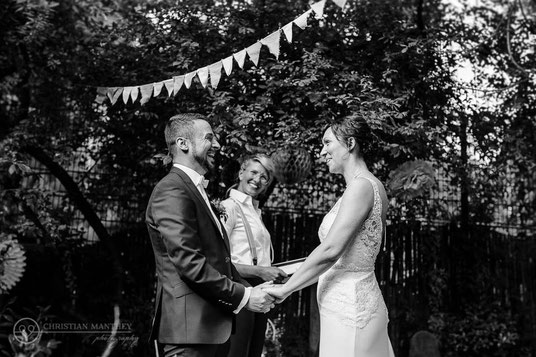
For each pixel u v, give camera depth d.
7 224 5.22
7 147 5.16
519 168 6.40
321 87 5.26
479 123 6.21
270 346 5.55
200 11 5.57
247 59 5.51
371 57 5.73
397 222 6.23
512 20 6.47
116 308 5.49
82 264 5.99
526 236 6.67
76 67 5.64
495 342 6.26
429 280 6.33
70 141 5.95
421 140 5.38
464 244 6.55
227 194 3.92
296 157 4.62
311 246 6.17
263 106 5.18
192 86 5.38
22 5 5.25
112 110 5.77
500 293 6.55
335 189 6.28
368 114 4.91
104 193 6.06
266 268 3.47
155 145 5.82
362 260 2.73
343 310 2.70
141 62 5.65
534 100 6.39
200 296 2.46
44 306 5.82
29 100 5.71
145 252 6.11
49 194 5.45
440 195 6.42
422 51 5.58
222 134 5.10
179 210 2.46
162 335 2.49
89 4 5.92
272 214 6.24
